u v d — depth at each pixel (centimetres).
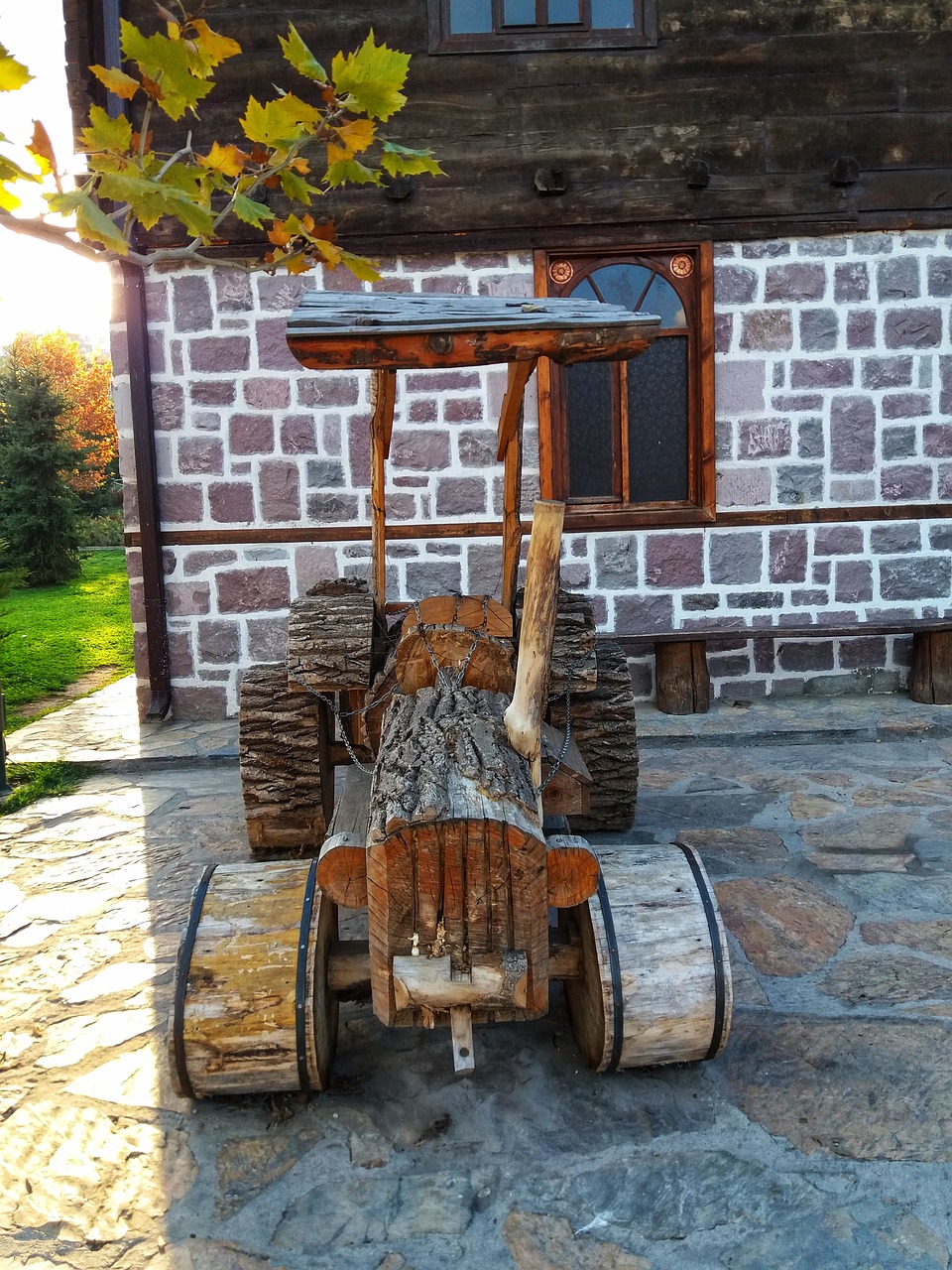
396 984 237
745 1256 221
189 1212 238
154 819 525
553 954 288
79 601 1498
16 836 505
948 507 705
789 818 495
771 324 689
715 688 724
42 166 183
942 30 678
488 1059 296
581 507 708
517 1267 219
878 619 712
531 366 286
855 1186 241
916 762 587
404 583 707
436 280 684
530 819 242
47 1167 254
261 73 668
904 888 408
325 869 262
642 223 678
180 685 713
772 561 707
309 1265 221
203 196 211
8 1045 310
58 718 729
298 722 433
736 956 353
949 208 684
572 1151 255
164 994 338
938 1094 273
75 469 1812
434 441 694
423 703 300
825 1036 302
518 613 376
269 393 688
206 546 699
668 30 671
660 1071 288
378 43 667
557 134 673
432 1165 252
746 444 698
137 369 675
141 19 661
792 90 675
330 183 235
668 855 301
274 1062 263
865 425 699
